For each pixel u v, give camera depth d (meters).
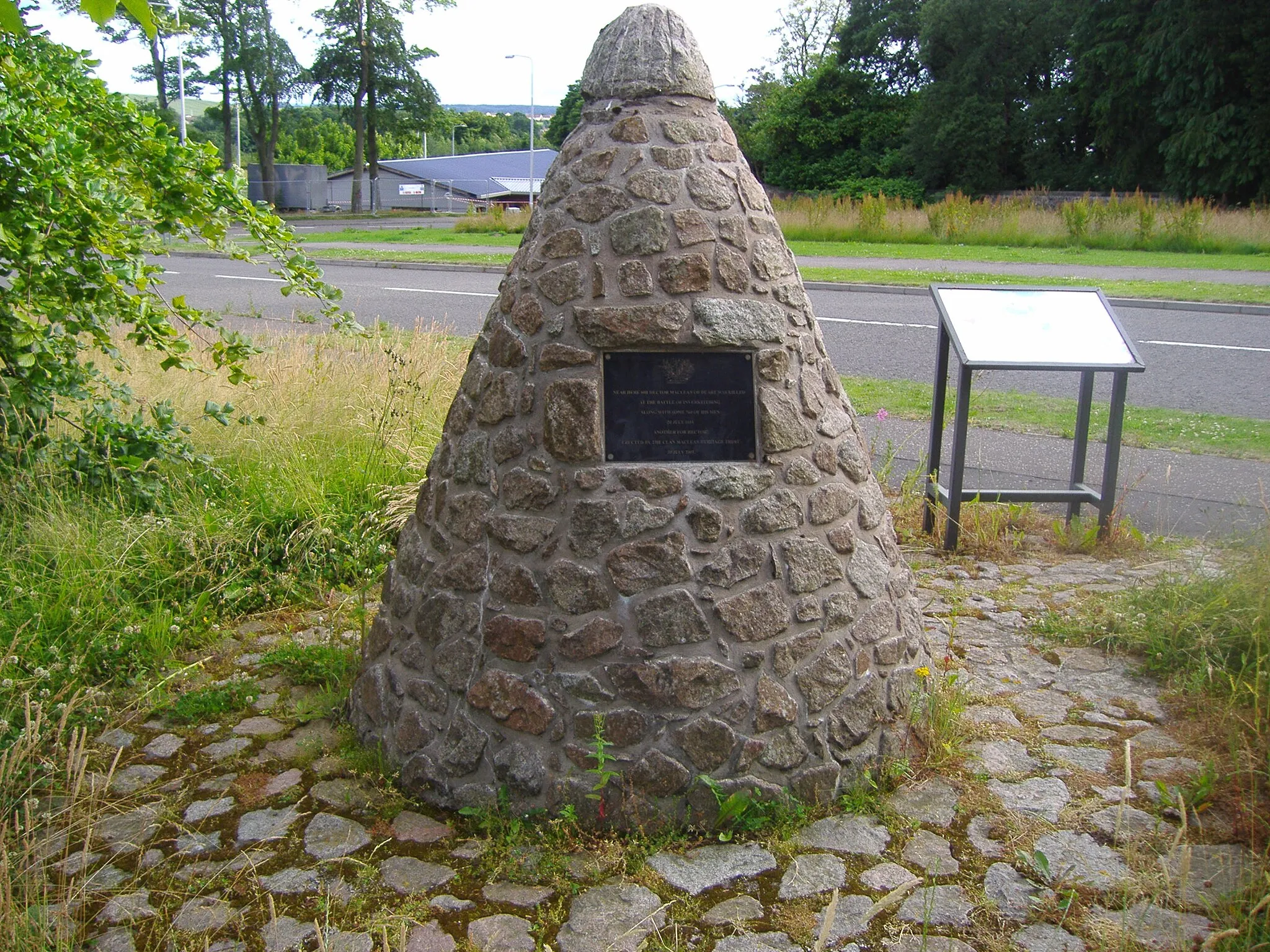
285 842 2.91
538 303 2.98
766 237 3.09
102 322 4.88
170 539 4.73
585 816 2.89
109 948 2.51
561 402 2.92
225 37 49.44
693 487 2.91
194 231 5.38
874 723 3.14
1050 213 24.53
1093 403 8.70
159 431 5.24
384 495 5.51
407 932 2.52
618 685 2.88
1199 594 4.33
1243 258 19.44
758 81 55.75
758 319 2.99
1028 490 6.10
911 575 3.57
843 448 3.19
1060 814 3.04
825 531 3.08
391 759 3.17
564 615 2.90
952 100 42.38
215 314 5.30
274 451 5.77
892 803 3.08
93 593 4.20
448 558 3.09
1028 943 2.50
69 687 3.65
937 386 5.70
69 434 5.55
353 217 46.28
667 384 2.96
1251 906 2.51
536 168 64.94
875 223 24.45
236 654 4.20
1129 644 4.20
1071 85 39.97
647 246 2.91
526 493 2.95
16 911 2.54
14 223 4.38
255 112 52.94
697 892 2.68
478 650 3.00
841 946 2.49
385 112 51.94
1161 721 3.63
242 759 3.36
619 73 3.04
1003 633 4.41
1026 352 5.29
